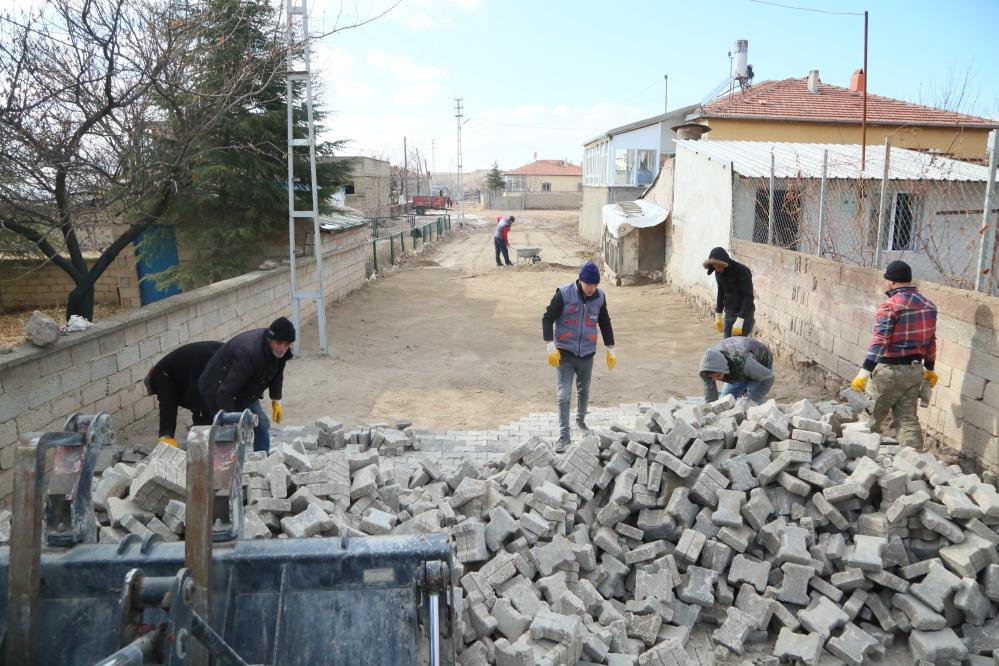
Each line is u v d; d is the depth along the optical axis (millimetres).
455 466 6910
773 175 13227
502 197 80438
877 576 4594
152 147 9617
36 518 2453
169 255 16922
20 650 2434
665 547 4988
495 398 9609
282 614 2648
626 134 30266
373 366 11289
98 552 2652
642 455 5277
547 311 7172
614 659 4145
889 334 6211
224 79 10500
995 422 6062
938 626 4352
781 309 11250
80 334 7129
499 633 4359
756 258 12461
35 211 9078
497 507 5023
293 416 8789
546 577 4629
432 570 2707
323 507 4715
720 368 6695
